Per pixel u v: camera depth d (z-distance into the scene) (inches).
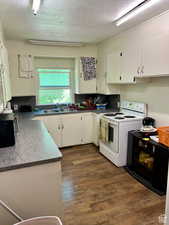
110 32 122.8
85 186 95.0
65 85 172.9
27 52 144.1
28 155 57.4
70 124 149.7
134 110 130.5
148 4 76.8
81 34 126.6
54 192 57.5
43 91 165.0
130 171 109.0
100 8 81.5
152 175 92.2
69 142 152.0
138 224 68.7
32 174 53.7
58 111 151.4
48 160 54.6
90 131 158.4
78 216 73.3
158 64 89.4
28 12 85.1
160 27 91.3
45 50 149.6
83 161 126.0
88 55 161.8
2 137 64.2
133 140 107.1
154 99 111.3
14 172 51.4
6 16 89.8
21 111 149.5
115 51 130.5
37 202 55.7
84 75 160.9
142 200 82.8
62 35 128.1
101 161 126.0
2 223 51.7
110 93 148.3
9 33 120.7
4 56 83.6
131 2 75.1
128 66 115.4
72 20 97.1
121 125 113.1
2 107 65.1
